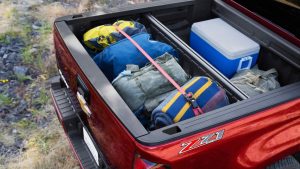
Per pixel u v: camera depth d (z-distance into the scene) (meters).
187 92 2.28
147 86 2.38
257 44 3.09
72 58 2.52
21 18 6.07
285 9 2.97
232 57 2.99
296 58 2.81
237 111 2.15
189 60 2.84
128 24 3.00
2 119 4.11
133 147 1.93
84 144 2.85
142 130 1.93
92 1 6.77
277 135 2.40
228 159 2.21
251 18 3.21
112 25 3.02
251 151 2.30
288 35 2.88
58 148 3.74
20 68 4.89
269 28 3.05
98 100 2.20
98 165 2.61
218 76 2.57
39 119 4.14
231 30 3.31
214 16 3.68
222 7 3.46
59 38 2.77
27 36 5.59
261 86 2.87
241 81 2.85
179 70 2.51
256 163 2.36
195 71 2.81
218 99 2.32
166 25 3.53
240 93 2.41
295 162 2.70
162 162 1.90
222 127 2.06
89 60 2.46
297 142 2.55
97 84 2.24
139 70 2.52
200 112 2.22
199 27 3.33
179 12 3.50
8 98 4.38
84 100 2.47
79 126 2.87
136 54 2.68
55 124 4.08
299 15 2.85
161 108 2.17
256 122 2.21
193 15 3.58
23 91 4.53
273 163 2.64
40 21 6.06
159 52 2.75
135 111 2.36
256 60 3.18
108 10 3.16
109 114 2.10
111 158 2.33
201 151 2.02
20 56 5.16
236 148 2.20
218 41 3.11
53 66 4.93
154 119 2.21
